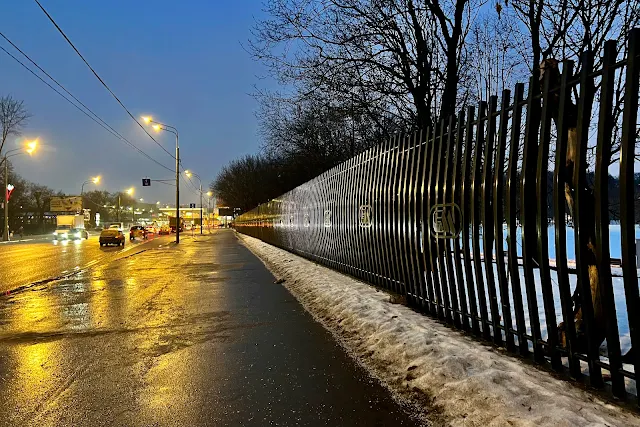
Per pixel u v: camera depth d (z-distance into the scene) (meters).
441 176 5.75
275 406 3.73
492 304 4.73
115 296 9.46
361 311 6.44
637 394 3.18
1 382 4.40
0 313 7.78
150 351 5.38
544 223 3.88
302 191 15.81
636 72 3.08
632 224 3.14
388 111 12.55
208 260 18.38
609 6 6.05
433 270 5.91
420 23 10.98
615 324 3.32
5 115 48.12
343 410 3.62
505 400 3.30
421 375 4.05
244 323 6.73
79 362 5.00
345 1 10.72
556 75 4.07
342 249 10.57
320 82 11.88
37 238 58.38
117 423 3.49
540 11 6.99
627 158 3.12
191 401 3.87
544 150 3.88
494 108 4.65
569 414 2.99
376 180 8.23
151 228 83.50
